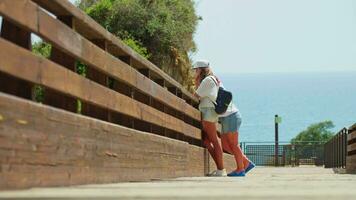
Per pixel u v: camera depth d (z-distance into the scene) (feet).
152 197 17.10
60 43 21.33
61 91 21.49
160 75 37.29
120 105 28.19
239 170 44.29
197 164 45.47
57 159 20.42
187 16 72.18
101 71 25.91
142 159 30.04
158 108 38.96
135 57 31.58
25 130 18.38
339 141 73.36
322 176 41.86
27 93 20.07
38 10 19.72
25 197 15.98
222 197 17.33
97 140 23.93
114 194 17.84
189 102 49.60
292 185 25.04
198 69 44.32
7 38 20.03
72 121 21.59
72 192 18.11
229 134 44.34
